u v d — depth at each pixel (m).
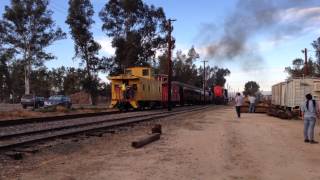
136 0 78.00
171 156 13.64
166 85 52.50
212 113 42.22
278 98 56.22
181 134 20.31
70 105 54.66
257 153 14.59
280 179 10.51
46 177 10.21
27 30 70.31
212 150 15.07
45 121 26.06
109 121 26.70
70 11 74.62
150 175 10.70
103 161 12.55
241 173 11.12
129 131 21.19
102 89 78.25
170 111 42.94
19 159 12.48
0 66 100.25
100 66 77.00
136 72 47.09
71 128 21.64
